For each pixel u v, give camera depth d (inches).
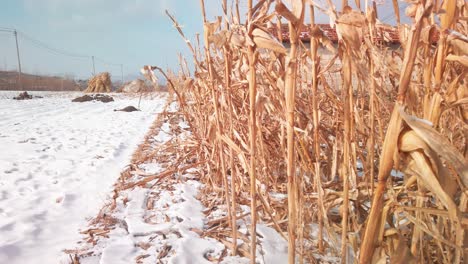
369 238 34.5
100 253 68.7
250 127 50.8
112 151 168.4
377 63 48.1
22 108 420.8
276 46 40.6
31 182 116.3
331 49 45.7
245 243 69.1
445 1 34.1
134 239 73.5
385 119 71.2
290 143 43.3
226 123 76.7
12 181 116.1
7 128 244.4
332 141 78.9
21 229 77.9
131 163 139.3
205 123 98.9
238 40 46.6
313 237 67.6
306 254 60.6
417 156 29.2
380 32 56.1
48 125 269.3
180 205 92.6
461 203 40.8
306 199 67.6
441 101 36.5
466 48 34.1
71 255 67.6
